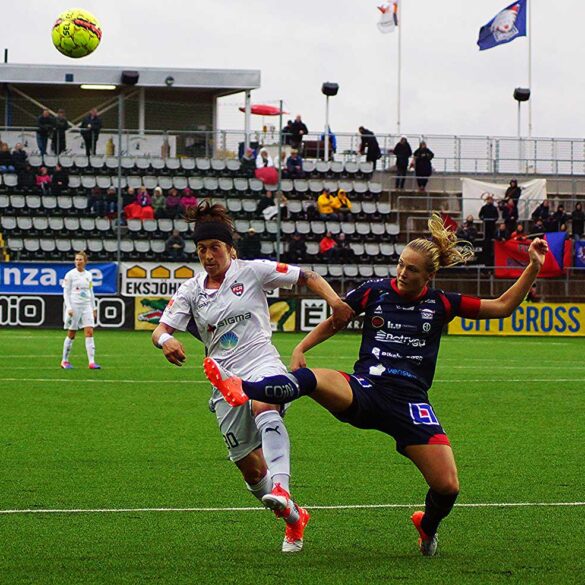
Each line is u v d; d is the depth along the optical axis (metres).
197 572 9.97
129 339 46.06
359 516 12.83
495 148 68.38
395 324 10.59
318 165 64.31
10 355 37.16
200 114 67.44
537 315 54.47
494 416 23.08
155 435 19.66
